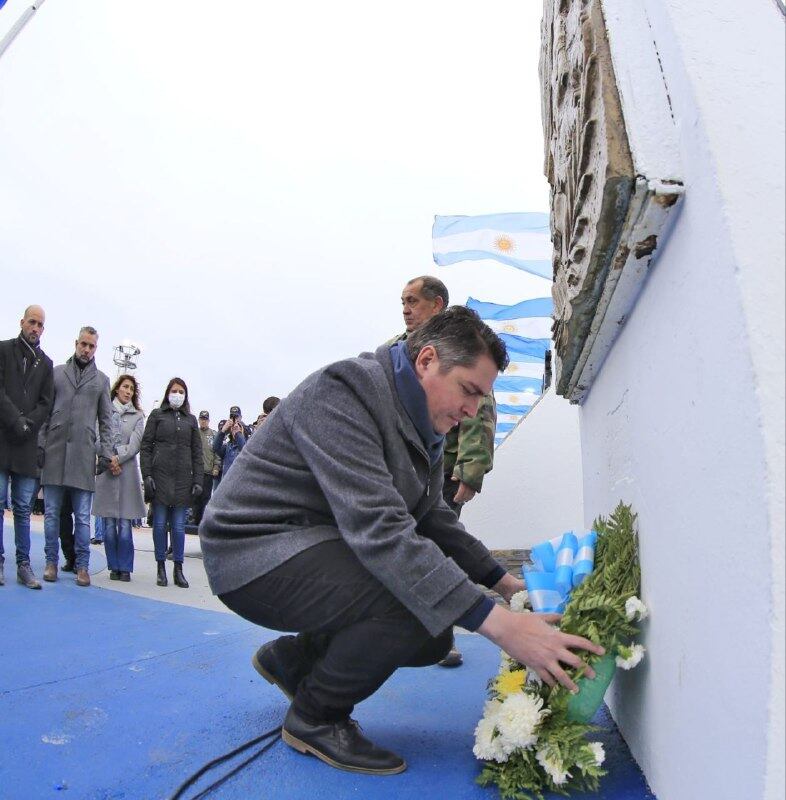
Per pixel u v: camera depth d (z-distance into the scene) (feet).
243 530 5.89
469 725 6.81
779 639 2.93
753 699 3.11
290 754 5.86
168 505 17.30
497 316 31.40
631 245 4.72
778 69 3.75
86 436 15.85
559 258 7.52
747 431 3.21
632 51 4.68
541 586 5.94
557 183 7.36
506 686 5.63
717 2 4.17
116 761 5.69
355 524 5.36
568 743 4.94
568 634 5.18
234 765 5.66
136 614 12.32
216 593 6.12
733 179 3.53
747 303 3.26
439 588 5.16
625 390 5.97
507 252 30.94
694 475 3.98
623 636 5.35
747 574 3.20
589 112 5.08
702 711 3.86
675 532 4.40
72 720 6.61
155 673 8.34
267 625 6.13
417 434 5.98
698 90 3.81
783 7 4.12
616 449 6.42
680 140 4.14
